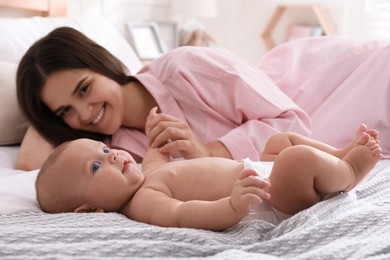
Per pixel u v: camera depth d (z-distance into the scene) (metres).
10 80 1.91
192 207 1.01
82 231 0.95
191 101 1.70
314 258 0.78
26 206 1.23
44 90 1.64
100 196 1.16
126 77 1.75
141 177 1.18
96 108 1.64
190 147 1.41
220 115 1.69
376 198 1.16
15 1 2.52
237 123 1.69
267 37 3.60
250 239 0.93
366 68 1.88
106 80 1.66
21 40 2.14
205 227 1.00
